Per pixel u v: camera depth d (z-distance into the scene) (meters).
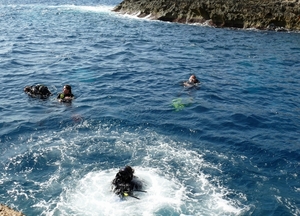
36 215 7.85
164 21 41.91
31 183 9.07
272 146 11.36
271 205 8.43
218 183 9.23
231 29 37.97
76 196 8.51
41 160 10.15
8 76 18.38
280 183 9.38
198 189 8.90
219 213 8.04
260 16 38.22
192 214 7.93
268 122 13.30
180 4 41.91
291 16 37.44
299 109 14.78
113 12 48.84
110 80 17.98
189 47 27.27
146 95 15.83
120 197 8.40
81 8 53.59
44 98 15.27
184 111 14.02
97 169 9.71
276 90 17.14
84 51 24.66
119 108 14.13
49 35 30.83
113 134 11.82
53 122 12.72
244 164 10.24
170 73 19.56
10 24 36.72
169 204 8.22
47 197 8.49
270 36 33.91
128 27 36.72
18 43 26.84
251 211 8.17
